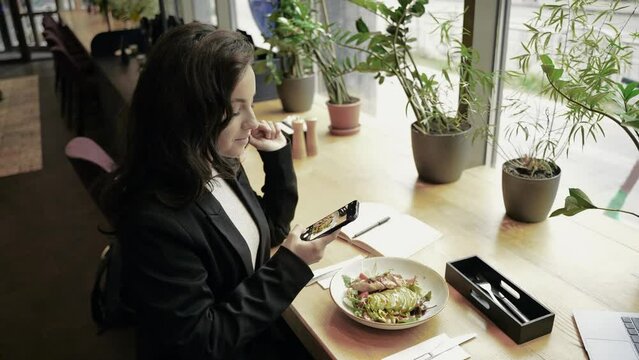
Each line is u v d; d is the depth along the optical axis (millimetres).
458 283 1274
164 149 1043
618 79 1547
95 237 3264
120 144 1159
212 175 1150
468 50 1721
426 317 1164
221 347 1096
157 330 1057
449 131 1849
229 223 1209
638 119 1129
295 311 1250
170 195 1078
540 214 1582
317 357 1371
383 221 1598
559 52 1456
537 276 1343
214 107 1025
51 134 5141
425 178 1911
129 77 3605
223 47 1025
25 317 2564
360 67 2014
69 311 2594
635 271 1350
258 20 3627
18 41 8430
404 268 1329
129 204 1099
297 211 1729
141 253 1049
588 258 1412
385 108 2654
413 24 2258
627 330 1133
